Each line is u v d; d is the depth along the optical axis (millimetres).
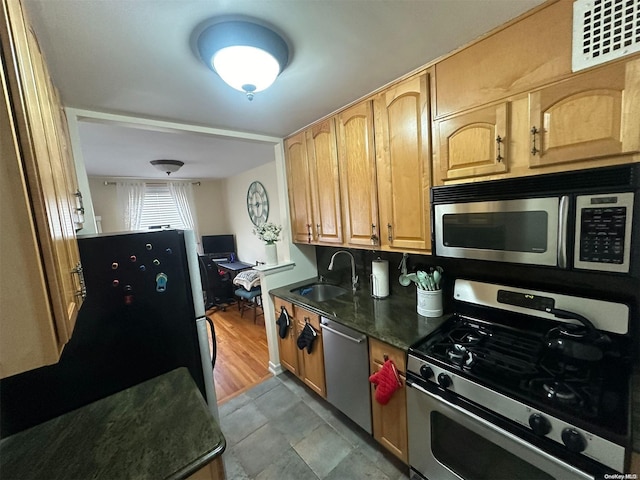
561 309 1220
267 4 908
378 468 1595
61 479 803
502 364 1140
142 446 916
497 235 1149
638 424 826
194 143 2727
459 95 1247
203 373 1626
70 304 680
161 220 5078
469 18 1032
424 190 1446
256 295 3895
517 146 1093
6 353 480
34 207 495
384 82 1534
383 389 1418
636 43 812
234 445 1822
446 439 1268
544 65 997
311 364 2129
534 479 1001
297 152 2336
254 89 1259
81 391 1240
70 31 962
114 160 3291
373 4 931
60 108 1350
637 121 829
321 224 2191
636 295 1085
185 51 1127
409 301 1982
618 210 855
